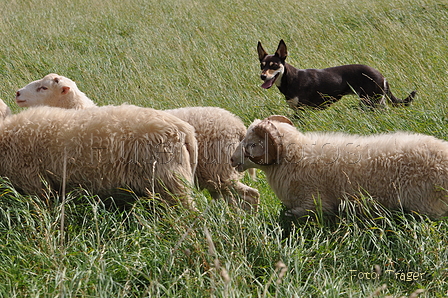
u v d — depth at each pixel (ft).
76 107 25.04
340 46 46.50
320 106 35.42
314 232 17.04
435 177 16.83
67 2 75.51
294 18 57.41
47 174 17.93
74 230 16.84
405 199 17.33
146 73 41.14
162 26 59.47
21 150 17.81
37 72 43.39
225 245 15.52
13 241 15.85
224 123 20.95
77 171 17.61
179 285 14.42
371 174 17.63
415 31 47.60
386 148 17.72
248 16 60.54
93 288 13.55
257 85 37.35
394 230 16.56
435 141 17.60
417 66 35.60
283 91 35.83
